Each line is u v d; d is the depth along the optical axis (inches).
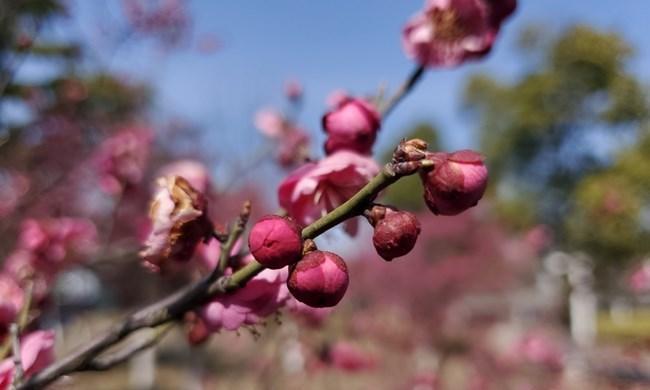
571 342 508.4
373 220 38.2
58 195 217.6
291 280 37.5
